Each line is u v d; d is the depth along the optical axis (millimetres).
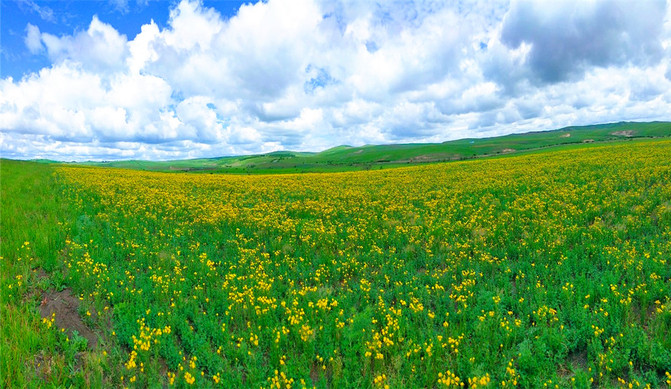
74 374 5914
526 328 7602
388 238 13719
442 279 9938
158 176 46344
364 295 9227
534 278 9578
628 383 5914
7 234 11562
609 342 6770
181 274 10273
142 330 7098
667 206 14375
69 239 12266
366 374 6211
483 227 14531
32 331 6484
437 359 6422
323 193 26531
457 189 24359
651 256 10016
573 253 11047
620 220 13555
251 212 19125
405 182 31391
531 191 21656
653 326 7117
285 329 7332
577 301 8164
